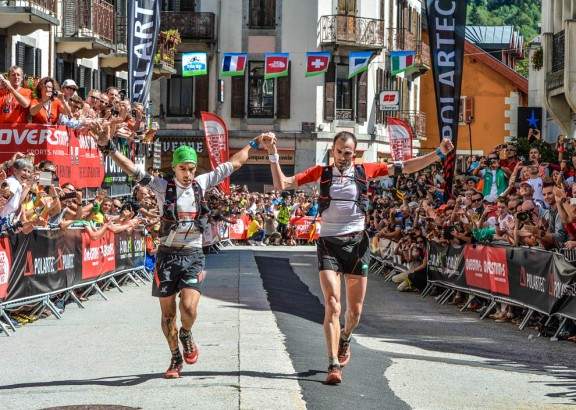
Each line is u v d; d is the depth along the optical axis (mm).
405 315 18172
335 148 10211
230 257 32594
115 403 8773
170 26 54188
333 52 55094
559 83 31125
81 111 19703
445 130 23219
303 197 45781
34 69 29984
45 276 15664
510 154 22141
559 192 14680
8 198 14320
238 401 8719
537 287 15586
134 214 21656
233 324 14039
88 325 14773
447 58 23344
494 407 9609
